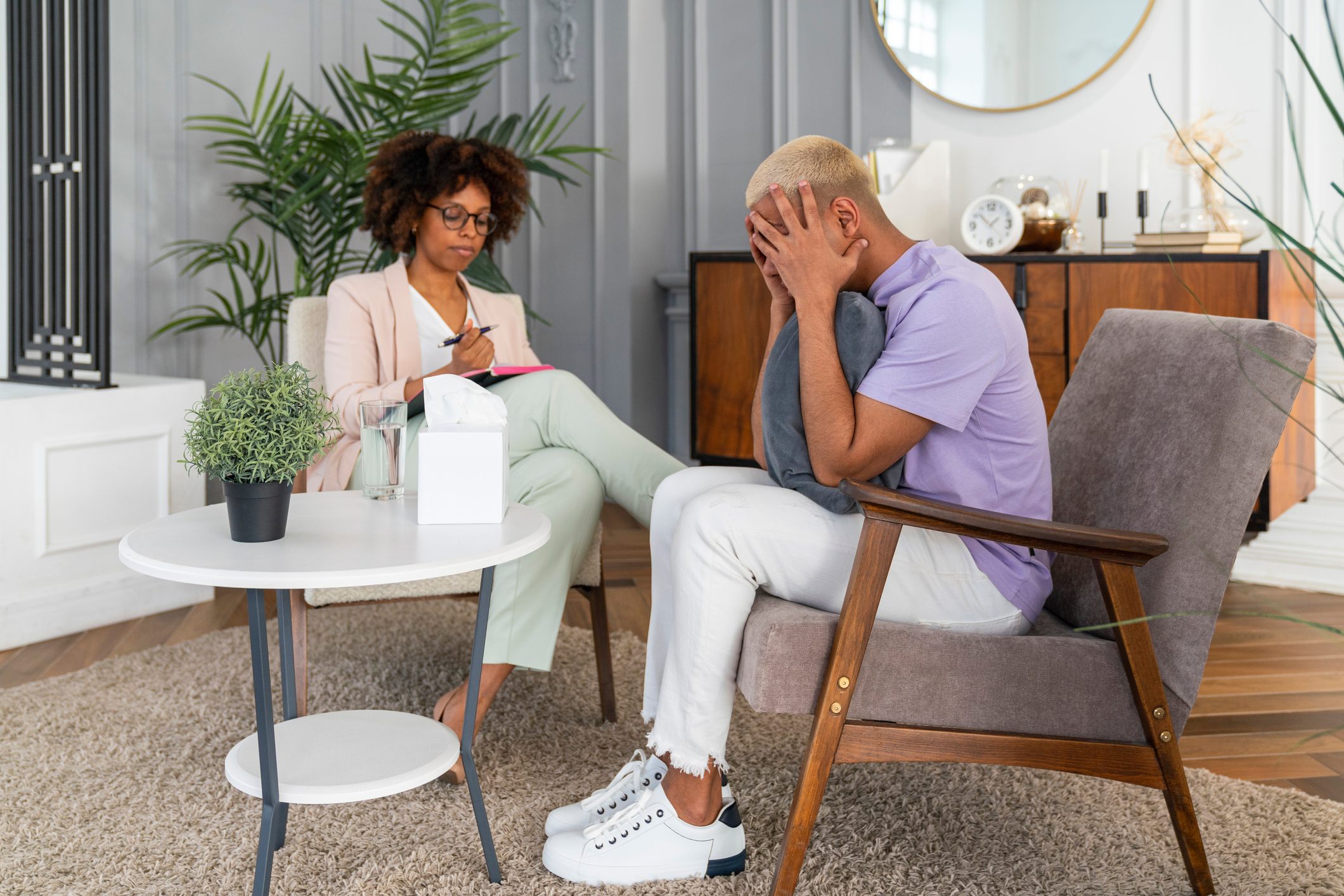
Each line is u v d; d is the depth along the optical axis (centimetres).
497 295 262
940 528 134
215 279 412
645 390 447
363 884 150
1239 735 214
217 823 169
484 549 140
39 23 294
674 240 447
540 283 462
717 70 429
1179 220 320
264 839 134
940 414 143
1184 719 143
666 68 441
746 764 193
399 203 243
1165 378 158
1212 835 167
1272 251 296
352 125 361
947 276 147
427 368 242
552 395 207
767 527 145
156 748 198
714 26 428
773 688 138
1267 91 328
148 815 172
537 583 190
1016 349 148
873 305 150
